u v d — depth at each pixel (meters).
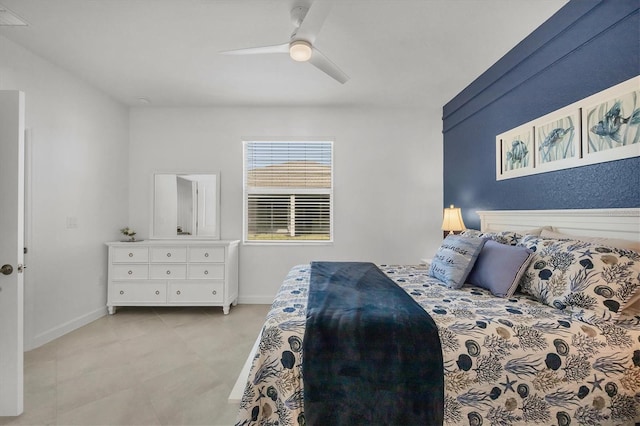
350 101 3.76
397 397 1.21
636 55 1.60
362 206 3.99
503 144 2.71
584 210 1.86
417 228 3.98
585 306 1.40
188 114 3.96
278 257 3.97
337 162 3.98
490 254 1.96
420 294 1.79
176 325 3.13
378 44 2.51
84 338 2.80
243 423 1.20
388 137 3.98
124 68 2.93
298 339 1.28
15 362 1.69
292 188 4.06
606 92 1.74
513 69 2.58
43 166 2.74
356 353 1.24
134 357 2.41
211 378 2.10
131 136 3.94
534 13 2.12
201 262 3.51
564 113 2.03
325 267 2.53
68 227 3.00
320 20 1.74
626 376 1.22
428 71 2.98
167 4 2.02
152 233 3.93
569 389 1.22
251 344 2.65
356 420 1.19
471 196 3.29
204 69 2.95
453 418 1.20
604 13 1.76
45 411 1.74
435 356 1.23
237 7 2.05
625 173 1.65
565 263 1.57
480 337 1.26
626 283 1.37
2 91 1.72
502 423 1.21
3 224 1.72
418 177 3.99
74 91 3.07
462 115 3.46
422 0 1.98
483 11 2.09
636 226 1.58
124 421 1.67
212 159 3.97
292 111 3.97
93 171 3.33
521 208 2.48
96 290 3.37
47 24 2.24
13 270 1.71
